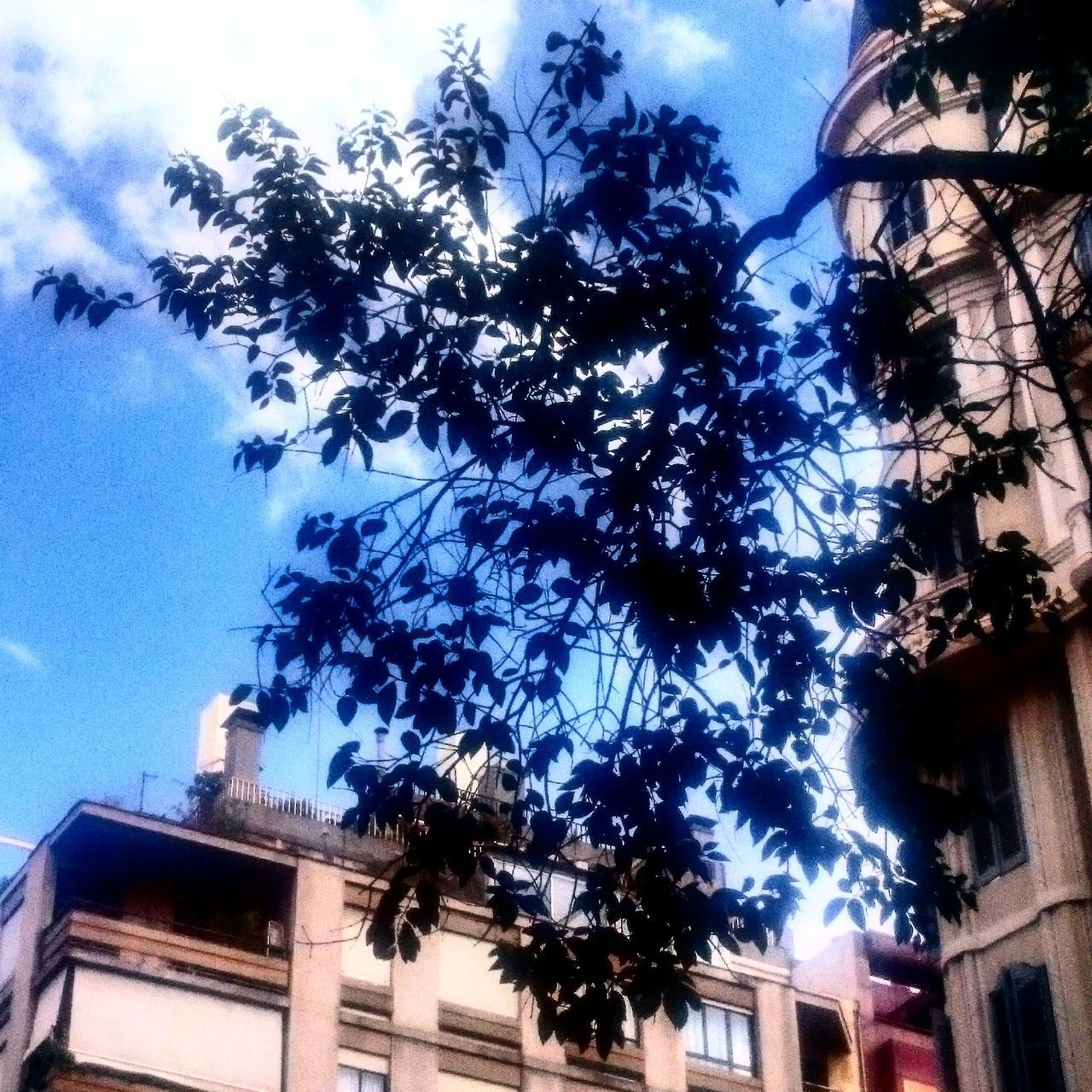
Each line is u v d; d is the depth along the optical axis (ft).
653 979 35.45
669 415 35.01
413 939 35.19
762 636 37.40
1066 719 78.33
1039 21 34.76
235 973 104.58
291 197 38.60
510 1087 111.45
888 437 86.02
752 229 30.25
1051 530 78.48
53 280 38.73
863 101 95.86
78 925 101.40
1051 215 79.97
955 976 80.59
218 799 119.03
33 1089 96.22
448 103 39.81
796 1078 123.85
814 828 37.55
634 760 36.45
